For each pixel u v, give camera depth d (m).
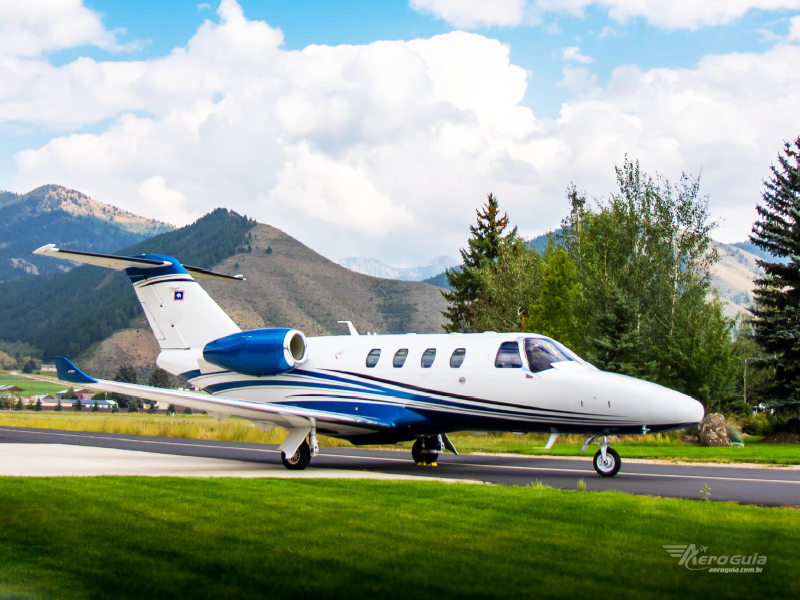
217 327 20.94
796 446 28.66
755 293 41.34
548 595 6.38
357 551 7.79
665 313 39.75
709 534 8.67
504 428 17.33
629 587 6.64
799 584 6.81
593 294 39.75
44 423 38.44
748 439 35.28
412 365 18.28
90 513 9.78
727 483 14.82
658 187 41.69
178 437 31.94
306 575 6.93
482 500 10.88
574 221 49.41
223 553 7.69
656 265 40.66
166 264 21.34
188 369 20.97
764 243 41.44
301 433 17.66
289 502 10.66
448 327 62.19
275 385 19.81
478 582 6.74
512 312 47.38
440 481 13.51
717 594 6.51
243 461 19.70
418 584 6.67
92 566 7.24
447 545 8.07
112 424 36.62
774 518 9.80
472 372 17.47
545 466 18.91
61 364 16.91
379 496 11.30
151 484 12.52
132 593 6.45
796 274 39.34
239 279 21.59
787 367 37.56
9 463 17.53
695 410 15.67
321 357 19.52
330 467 18.61
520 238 51.62
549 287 40.97
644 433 16.14
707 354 36.03
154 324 21.52
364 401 18.62
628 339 35.38
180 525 9.05
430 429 18.20
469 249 63.47
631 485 14.46
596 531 8.80
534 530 8.83
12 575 6.94
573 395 16.36
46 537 8.41
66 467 16.83
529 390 16.78
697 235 40.47
